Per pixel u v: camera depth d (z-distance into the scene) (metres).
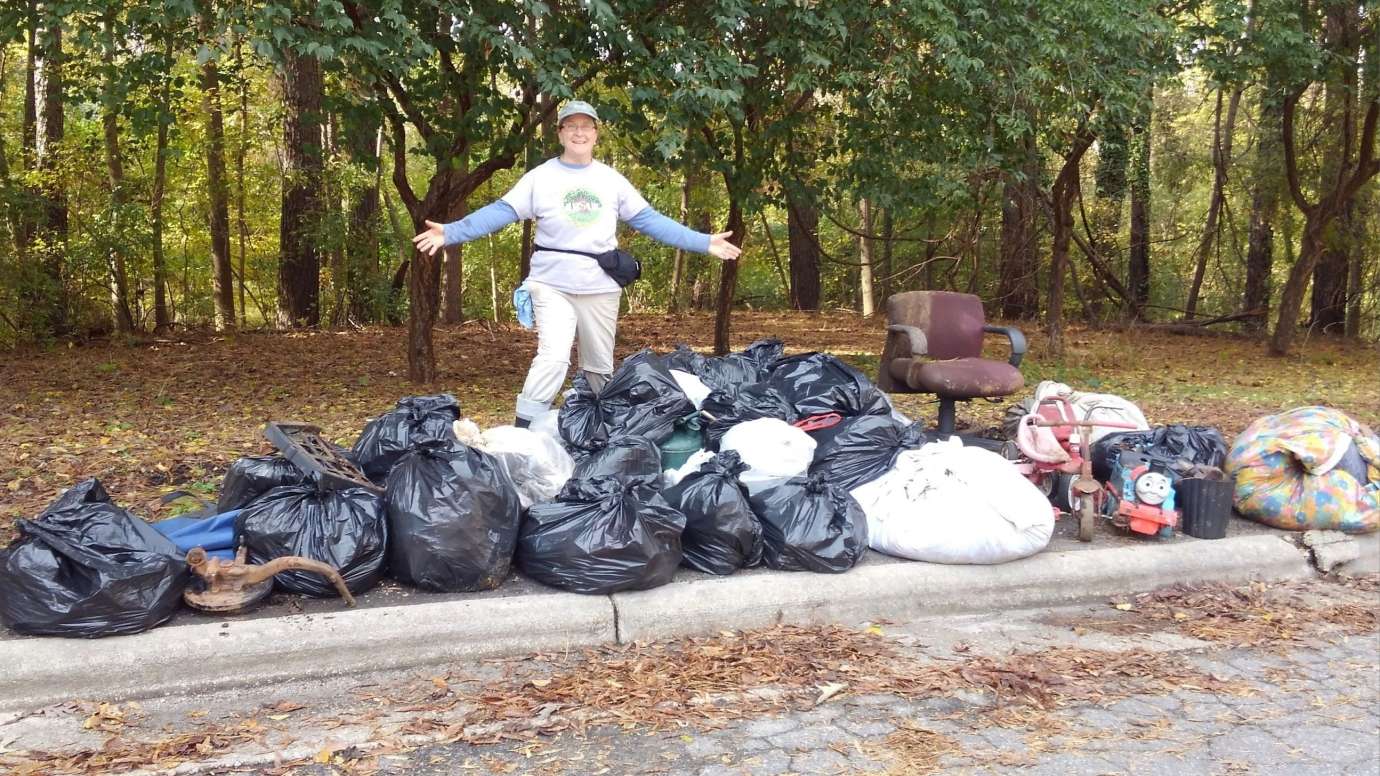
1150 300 24.64
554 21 7.82
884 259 24.16
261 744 3.11
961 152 9.83
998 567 4.52
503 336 15.16
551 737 3.19
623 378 5.42
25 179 13.87
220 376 10.52
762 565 4.46
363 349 13.17
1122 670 3.82
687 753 3.10
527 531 4.20
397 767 2.98
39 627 3.43
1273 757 3.17
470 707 3.38
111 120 13.63
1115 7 8.66
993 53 8.50
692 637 4.03
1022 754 3.14
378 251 17.50
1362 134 15.54
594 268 5.38
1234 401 10.15
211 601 3.69
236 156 16.14
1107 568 4.68
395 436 4.75
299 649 3.58
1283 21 11.17
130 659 3.41
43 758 2.98
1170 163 20.84
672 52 7.57
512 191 5.33
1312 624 4.38
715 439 5.36
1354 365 14.20
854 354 13.50
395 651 3.69
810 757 3.09
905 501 4.64
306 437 4.56
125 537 3.64
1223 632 4.25
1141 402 9.96
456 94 8.79
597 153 16.84
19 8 7.47
